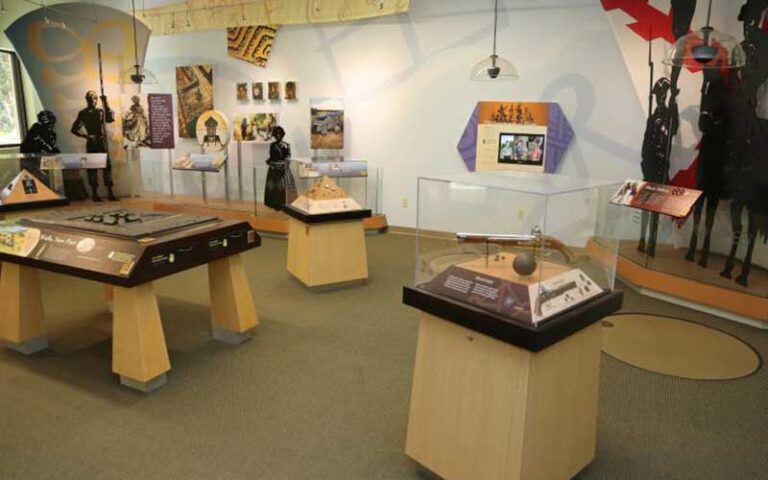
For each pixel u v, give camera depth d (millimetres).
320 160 6766
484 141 6457
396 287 4906
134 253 2859
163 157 8453
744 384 3154
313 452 2465
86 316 4168
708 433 2658
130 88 8000
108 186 7582
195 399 2932
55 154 6242
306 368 3311
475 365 1993
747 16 4207
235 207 7516
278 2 7305
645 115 5598
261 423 2701
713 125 4543
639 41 5207
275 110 7891
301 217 4598
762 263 4574
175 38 8422
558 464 2098
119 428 2650
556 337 1856
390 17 6844
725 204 4688
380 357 3477
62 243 3160
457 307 1992
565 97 5996
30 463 2375
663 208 4414
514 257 2074
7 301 3443
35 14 7332
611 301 2176
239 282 3598
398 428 2672
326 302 4492
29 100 8328
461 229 2191
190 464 2373
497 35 6238
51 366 3316
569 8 5801
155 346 2998
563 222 2027
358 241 4820
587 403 2199
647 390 3072
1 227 3465
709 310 4297
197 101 8414
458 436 2084
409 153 7059
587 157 5984
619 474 2332
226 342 3682
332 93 7434
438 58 6645
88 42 7594
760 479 2316
